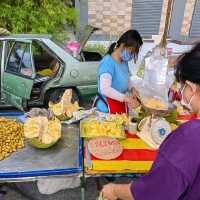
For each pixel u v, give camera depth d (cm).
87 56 491
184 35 694
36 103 406
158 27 693
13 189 273
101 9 679
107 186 129
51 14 527
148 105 225
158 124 213
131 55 241
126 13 687
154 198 95
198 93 94
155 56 274
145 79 263
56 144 206
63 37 554
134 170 179
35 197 265
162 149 96
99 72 249
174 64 102
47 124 203
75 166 183
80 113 237
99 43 652
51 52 392
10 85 397
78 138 214
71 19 571
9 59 396
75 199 266
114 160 184
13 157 191
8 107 422
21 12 511
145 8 681
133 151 195
